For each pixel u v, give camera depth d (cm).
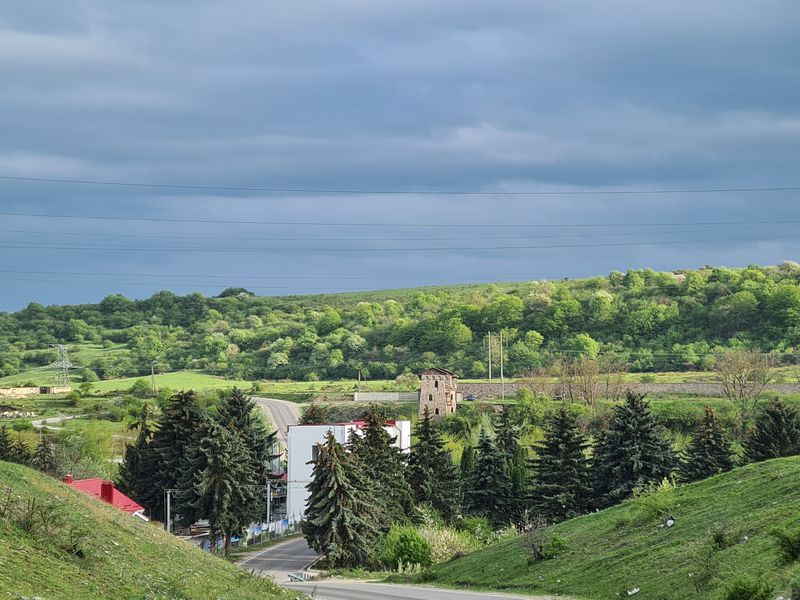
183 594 3478
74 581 3053
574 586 5819
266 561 10206
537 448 10938
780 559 4381
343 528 9669
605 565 5944
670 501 6600
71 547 3416
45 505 3922
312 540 9806
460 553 8650
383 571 9269
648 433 10450
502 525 11494
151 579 3522
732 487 6359
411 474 11762
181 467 11600
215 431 10462
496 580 6706
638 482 10100
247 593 4069
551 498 10381
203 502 10412
